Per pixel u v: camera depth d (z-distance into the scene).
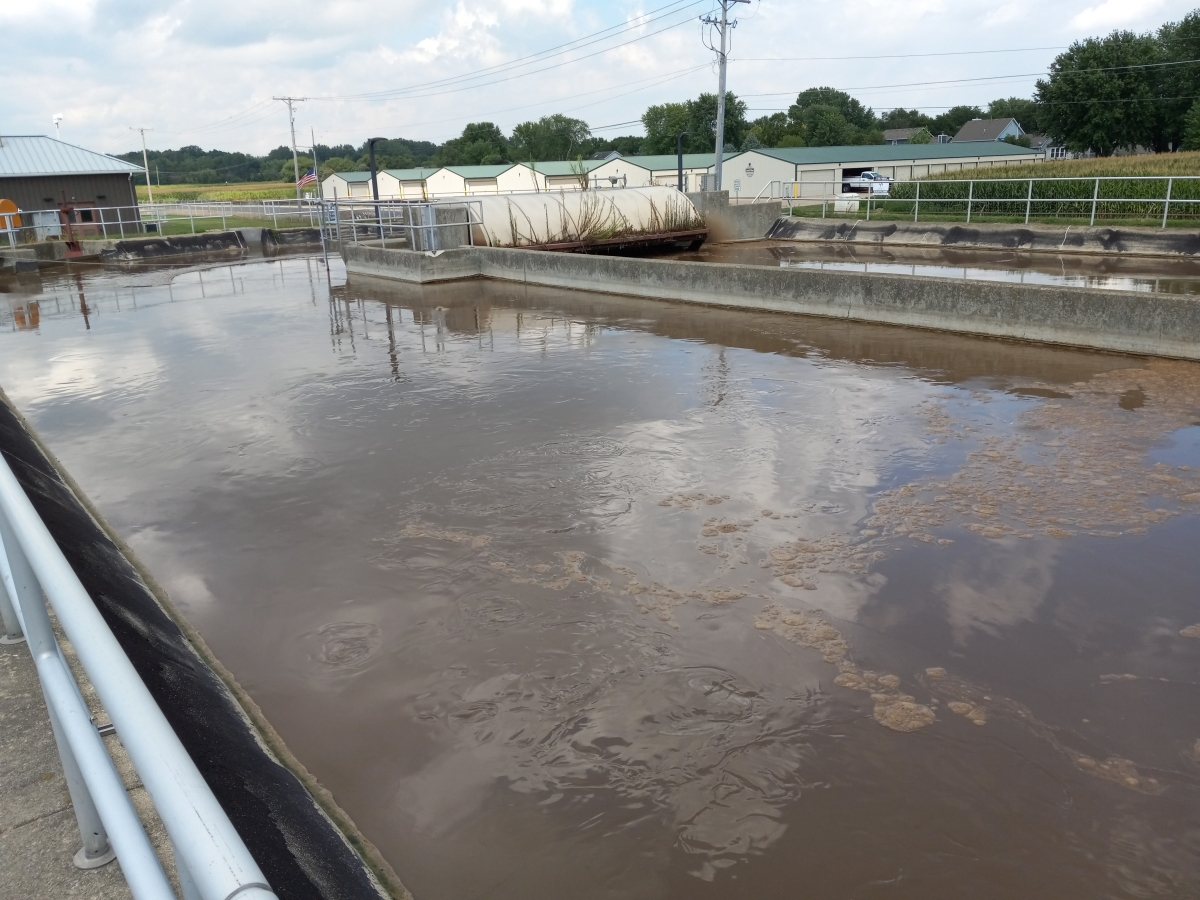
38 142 33.09
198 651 3.94
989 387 7.84
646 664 3.77
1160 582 4.36
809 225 22.55
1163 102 57.41
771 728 3.34
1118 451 6.10
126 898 1.75
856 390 7.93
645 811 2.94
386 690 3.66
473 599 4.38
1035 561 4.61
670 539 4.98
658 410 7.48
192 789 0.82
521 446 6.63
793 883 2.63
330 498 5.77
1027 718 3.37
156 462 6.61
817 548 4.82
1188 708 3.41
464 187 60.91
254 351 10.62
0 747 2.21
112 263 22.86
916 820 2.86
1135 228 16.78
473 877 2.70
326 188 69.81
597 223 19.56
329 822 2.81
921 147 52.91
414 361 9.76
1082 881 2.62
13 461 5.14
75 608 1.16
